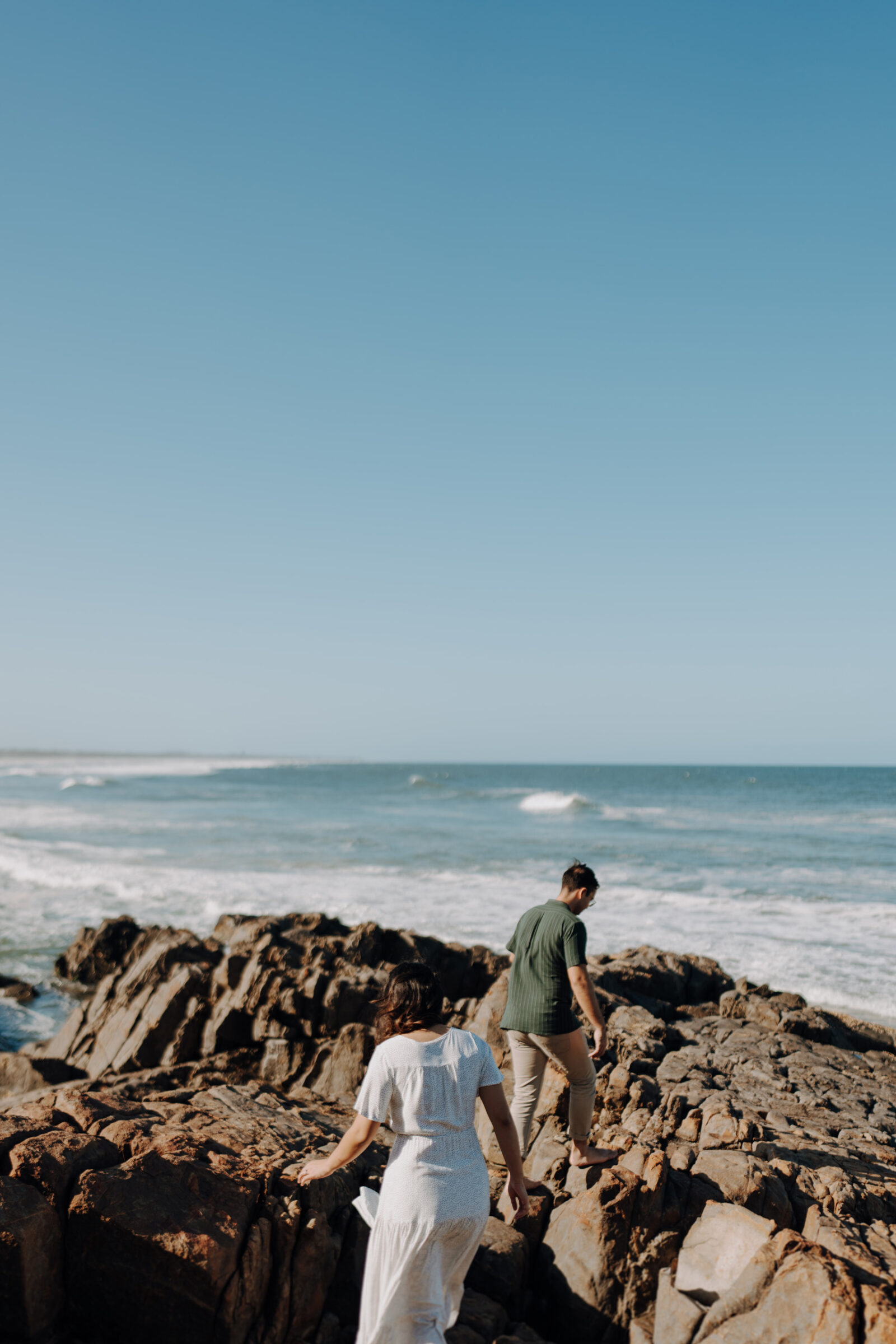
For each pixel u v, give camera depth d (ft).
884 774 478.59
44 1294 11.71
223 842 111.96
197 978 33.71
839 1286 10.91
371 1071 10.18
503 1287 13.96
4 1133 13.56
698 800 227.40
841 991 43.50
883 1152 18.56
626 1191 14.24
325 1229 12.99
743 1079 23.71
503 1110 10.37
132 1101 16.24
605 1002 28.63
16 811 161.99
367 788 292.81
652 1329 12.87
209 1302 11.63
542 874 84.23
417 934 44.73
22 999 46.14
